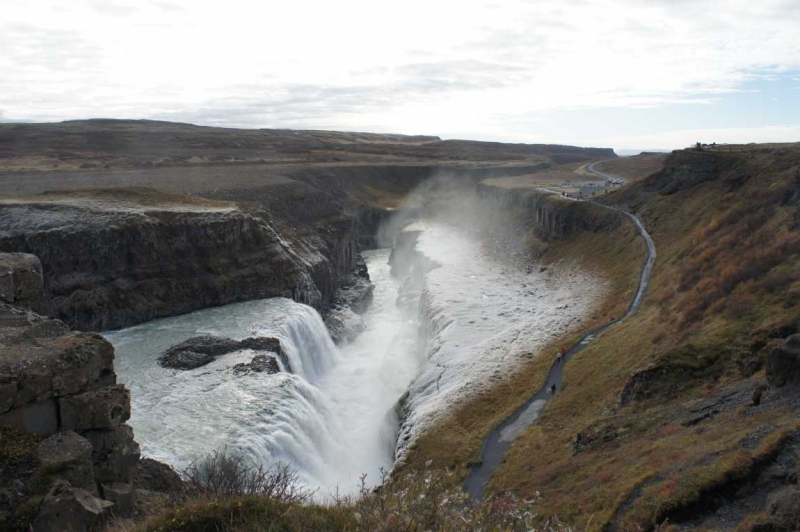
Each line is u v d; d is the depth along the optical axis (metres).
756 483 16.48
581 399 36.72
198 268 63.28
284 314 59.59
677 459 19.66
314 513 12.36
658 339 37.62
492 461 32.50
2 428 14.26
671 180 80.25
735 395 24.27
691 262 51.56
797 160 59.47
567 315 58.12
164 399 40.06
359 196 144.00
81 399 15.39
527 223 106.06
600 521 17.94
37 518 13.02
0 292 18.95
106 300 55.44
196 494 15.58
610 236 78.88
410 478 13.00
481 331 57.84
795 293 31.25
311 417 41.56
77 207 60.25
